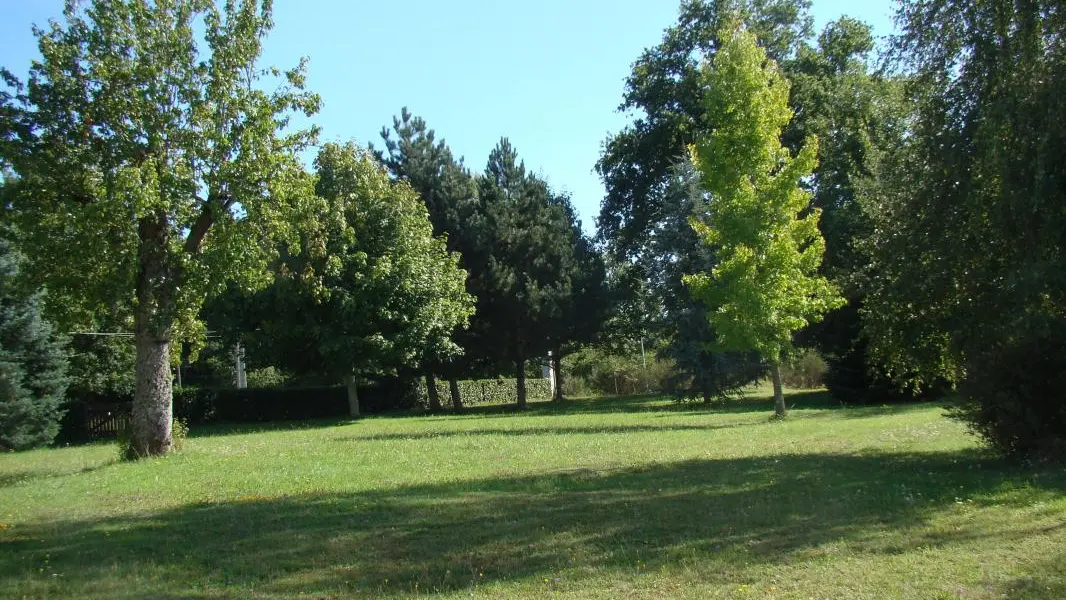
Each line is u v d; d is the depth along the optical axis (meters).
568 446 17.91
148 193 16.59
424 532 9.13
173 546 8.88
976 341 12.02
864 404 31.64
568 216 47.19
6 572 7.83
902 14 12.59
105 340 39.47
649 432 21.53
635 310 46.56
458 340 41.69
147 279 18.58
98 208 16.56
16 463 21.28
